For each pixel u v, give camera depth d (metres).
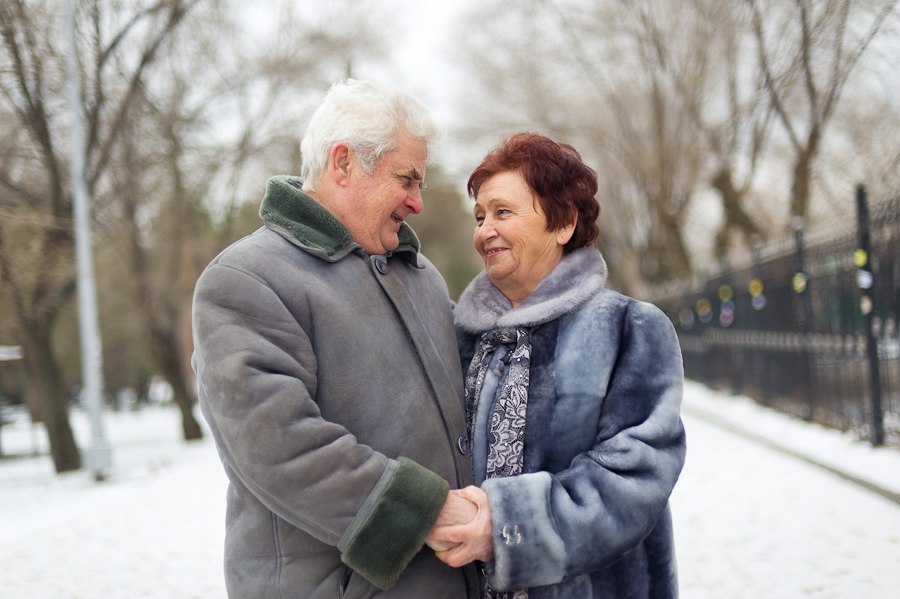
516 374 1.88
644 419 1.82
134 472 12.20
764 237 17.20
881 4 10.63
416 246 2.04
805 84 12.93
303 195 1.81
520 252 1.96
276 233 1.79
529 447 1.83
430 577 1.71
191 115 15.21
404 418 1.76
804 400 9.24
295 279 1.72
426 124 1.87
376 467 1.59
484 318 2.01
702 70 17.03
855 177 13.87
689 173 19.92
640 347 1.85
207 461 12.48
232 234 18.31
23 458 19.00
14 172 12.36
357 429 1.72
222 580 5.02
